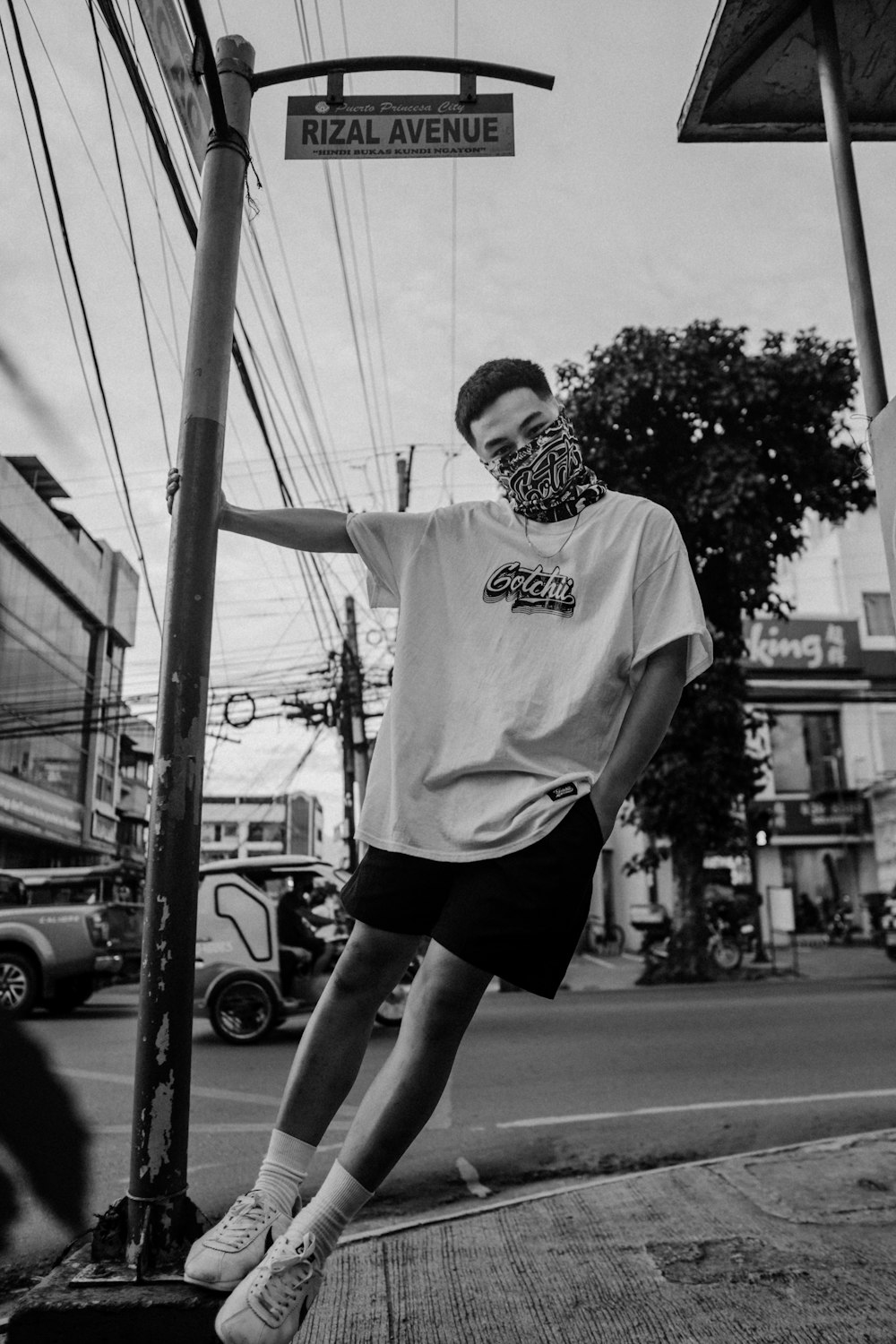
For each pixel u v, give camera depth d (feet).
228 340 6.38
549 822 4.72
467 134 8.64
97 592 81.51
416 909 4.97
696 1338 6.20
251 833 161.68
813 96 9.94
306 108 8.66
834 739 72.90
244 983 24.68
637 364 38.09
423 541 5.73
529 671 5.16
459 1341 6.21
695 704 41.34
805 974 46.88
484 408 5.72
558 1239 8.22
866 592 77.05
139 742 103.55
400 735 5.24
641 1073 18.81
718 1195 9.45
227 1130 14.57
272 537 6.03
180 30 9.61
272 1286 4.29
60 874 40.22
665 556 5.29
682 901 44.80
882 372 8.59
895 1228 8.30
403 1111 4.64
